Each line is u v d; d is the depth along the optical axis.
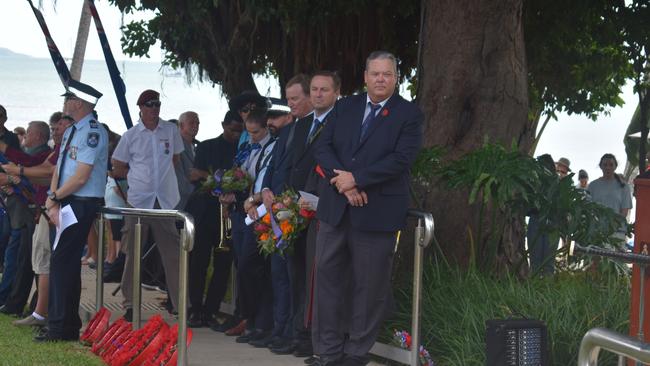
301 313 6.93
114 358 6.41
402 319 6.88
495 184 7.18
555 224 7.34
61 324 7.42
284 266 7.06
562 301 6.48
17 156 8.42
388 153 5.82
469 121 8.68
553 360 5.84
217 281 8.42
